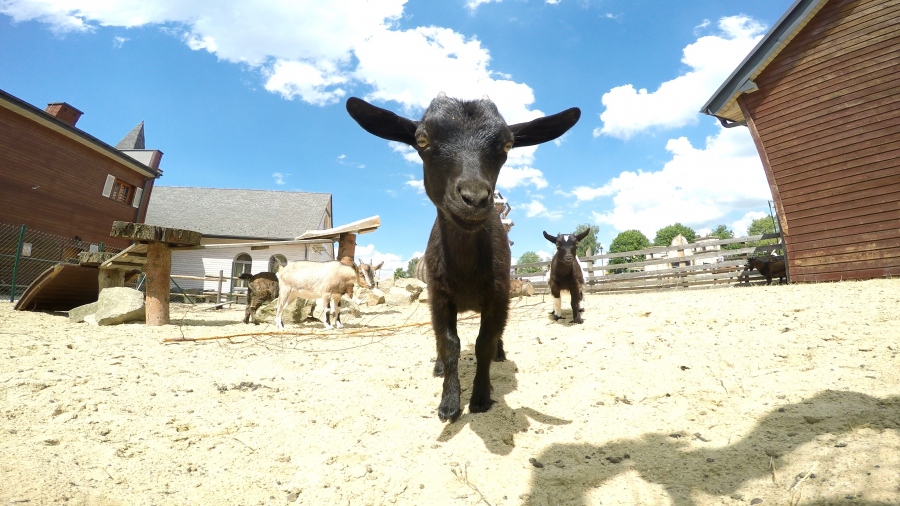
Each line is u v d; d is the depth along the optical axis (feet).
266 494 3.58
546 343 7.48
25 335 8.09
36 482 3.30
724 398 4.61
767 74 14.79
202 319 13.15
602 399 5.01
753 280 17.57
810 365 5.05
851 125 12.94
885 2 12.33
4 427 4.17
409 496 3.57
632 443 4.04
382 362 6.98
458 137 4.10
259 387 5.77
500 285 4.78
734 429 3.99
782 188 14.46
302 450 4.25
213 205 44.19
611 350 6.57
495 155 4.23
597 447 4.06
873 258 12.49
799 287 11.46
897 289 8.98
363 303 16.52
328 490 3.64
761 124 15.01
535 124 5.21
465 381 5.98
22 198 22.99
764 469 3.31
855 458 3.17
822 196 13.51
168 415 4.80
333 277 10.78
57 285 11.71
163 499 3.37
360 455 4.14
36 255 23.32
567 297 14.69
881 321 6.29
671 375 5.39
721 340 6.39
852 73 12.91
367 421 4.80
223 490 3.58
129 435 4.27
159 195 45.09
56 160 24.94
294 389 5.73
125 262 11.83
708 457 3.60
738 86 15.15
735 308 8.44
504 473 3.80
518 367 6.36
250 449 4.23
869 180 12.62
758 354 5.64
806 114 13.84
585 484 3.51
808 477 3.09
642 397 4.94
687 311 8.69
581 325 8.87
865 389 4.22
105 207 28.71
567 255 9.21
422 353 7.50
